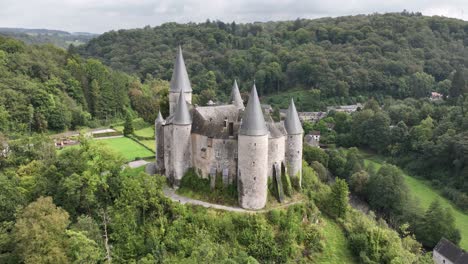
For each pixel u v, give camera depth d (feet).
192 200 209.46
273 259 185.06
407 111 500.74
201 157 216.74
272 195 214.07
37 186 204.64
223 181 210.38
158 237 183.01
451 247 255.91
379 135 458.50
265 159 201.67
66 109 405.39
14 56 420.36
